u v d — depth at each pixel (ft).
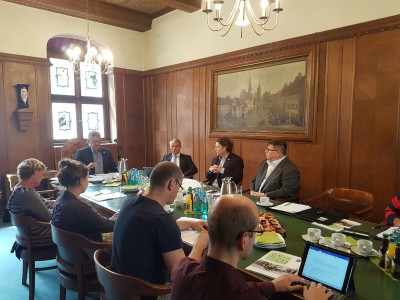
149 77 18.74
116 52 17.87
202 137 15.94
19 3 14.11
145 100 19.19
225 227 2.87
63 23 15.71
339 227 5.72
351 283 3.54
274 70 12.60
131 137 18.92
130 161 18.95
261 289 3.35
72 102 17.13
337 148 10.92
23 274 7.89
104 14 16.24
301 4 11.52
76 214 5.81
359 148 10.39
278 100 12.55
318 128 11.41
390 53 9.51
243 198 3.08
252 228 2.94
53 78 16.42
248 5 9.86
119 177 10.63
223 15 14.16
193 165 12.85
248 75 13.56
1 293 7.52
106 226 5.98
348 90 10.51
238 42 13.82
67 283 5.80
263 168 10.22
